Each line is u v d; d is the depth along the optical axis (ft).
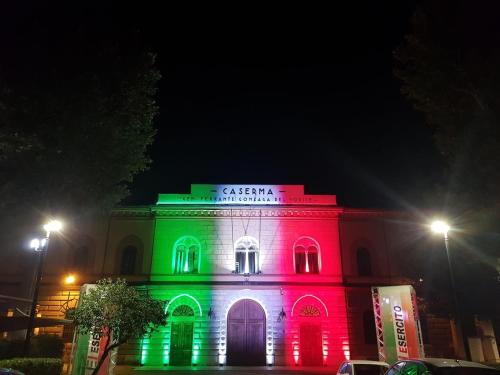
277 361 101.65
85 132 58.75
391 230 115.14
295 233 113.39
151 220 115.24
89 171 61.46
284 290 107.14
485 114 54.65
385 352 71.56
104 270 110.42
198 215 114.11
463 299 89.51
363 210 115.44
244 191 116.26
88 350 57.52
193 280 108.06
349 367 54.34
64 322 61.93
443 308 94.94
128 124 64.80
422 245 98.63
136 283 107.86
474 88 56.24
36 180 56.08
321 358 102.42
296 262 111.86
